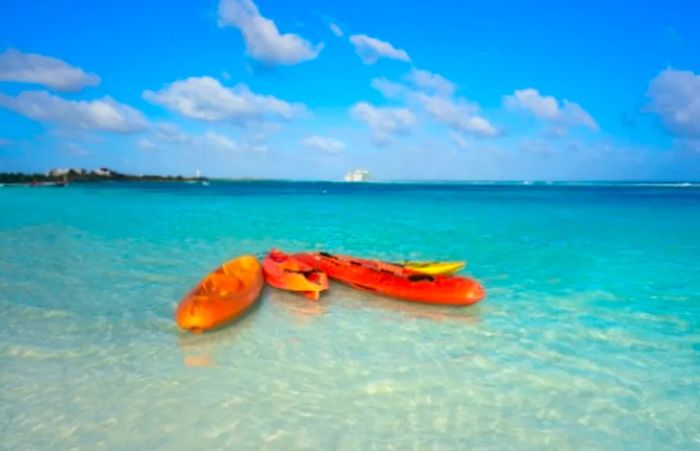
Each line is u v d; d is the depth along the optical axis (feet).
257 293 29.55
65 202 118.32
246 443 15.28
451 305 28.81
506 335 24.71
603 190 309.63
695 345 23.59
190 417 16.69
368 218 84.84
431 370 20.56
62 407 17.16
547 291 33.30
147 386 18.80
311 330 25.12
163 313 27.35
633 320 27.22
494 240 57.21
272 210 101.71
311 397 18.17
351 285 32.63
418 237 59.21
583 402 18.11
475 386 19.17
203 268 39.14
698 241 56.49
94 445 15.07
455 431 16.14
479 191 280.31
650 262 43.75
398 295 29.91
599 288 34.19
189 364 20.84
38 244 50.98
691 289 33.86
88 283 33.86
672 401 18.30
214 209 102.32
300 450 14.98
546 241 56.39
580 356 22.18
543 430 16.29
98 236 57.52
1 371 19.84
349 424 16.42
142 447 15.01
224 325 25.41
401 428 16.25
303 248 50.49
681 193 239.71
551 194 224.33
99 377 19.48
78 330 24.61
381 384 19.25
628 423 16.81
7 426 15.96
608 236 61.00
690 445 15.62
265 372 20.17
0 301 29.35
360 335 24.48
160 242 53.21
